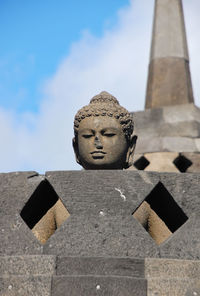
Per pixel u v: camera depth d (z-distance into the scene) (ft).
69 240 42.70
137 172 44.60
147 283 41.29
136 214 44.60
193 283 41.45
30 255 42.01
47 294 40.88
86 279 41.04
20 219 44.01
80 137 48.91
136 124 83.05
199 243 43.32
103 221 43.19
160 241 45.57
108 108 48.93
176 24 90.68
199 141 80.74
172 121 82.02
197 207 44.47
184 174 45.09
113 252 42.45
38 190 45.21
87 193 43.98
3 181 45.34
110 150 48.44
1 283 41.45
